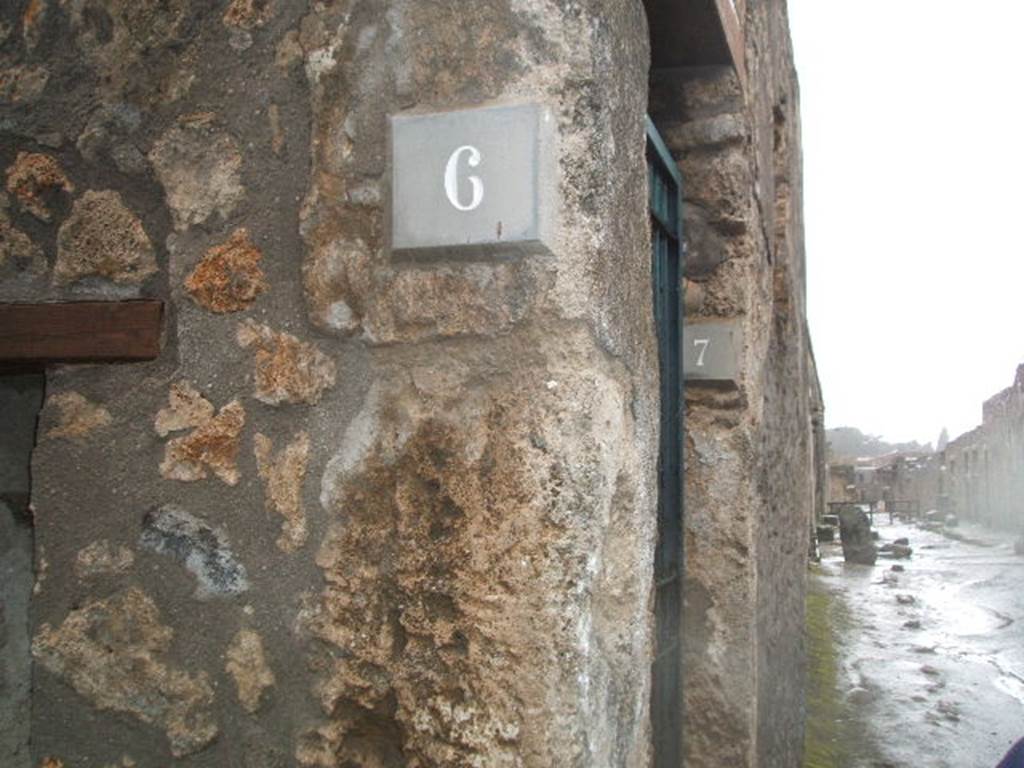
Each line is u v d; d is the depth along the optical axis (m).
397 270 1.33
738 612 2.75
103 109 1.50
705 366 2.82
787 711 3.66
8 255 1.54
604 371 1.29
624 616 1.36
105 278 1.49
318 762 1.32
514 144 1.25
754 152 3.10
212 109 1.45
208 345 1.43
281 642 1.35
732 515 2.78
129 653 1.42
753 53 3.16
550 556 1.20
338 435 1.35
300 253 1.39
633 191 1.44
